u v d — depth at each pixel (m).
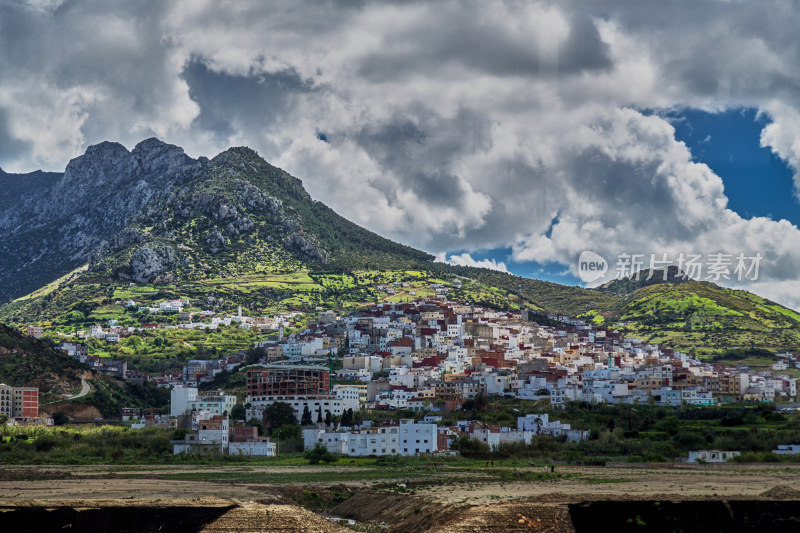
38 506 192.62
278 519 193.00
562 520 189.25
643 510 193.75
